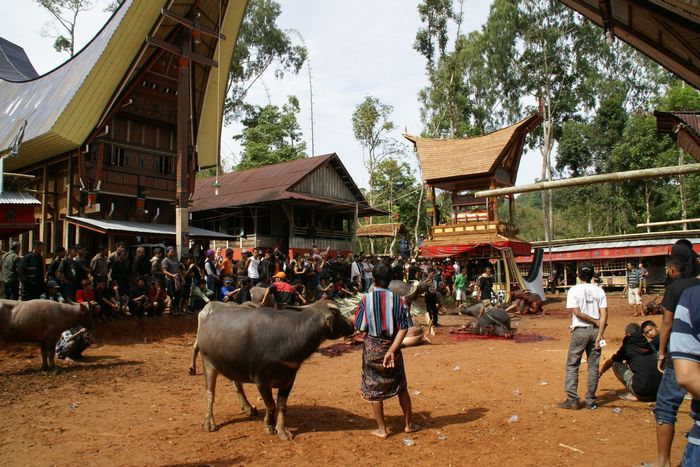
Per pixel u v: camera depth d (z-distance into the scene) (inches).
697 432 108.2
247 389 307.6
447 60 1662.2
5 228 502.3
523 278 967.0
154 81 743.7
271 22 1521.9
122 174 720.3
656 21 264.2
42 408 255.4
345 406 267.7
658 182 1615.4
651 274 1235.9
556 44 1624.0
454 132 1635.1
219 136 822.5
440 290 889.5
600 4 270.5
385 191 1734.7
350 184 1237.1
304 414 250.7
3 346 393.1
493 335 531.5
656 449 196.9
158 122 762.8
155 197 757.9
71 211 690.2
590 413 249.3
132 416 243.4
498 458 188.5
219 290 614.5
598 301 255.9
